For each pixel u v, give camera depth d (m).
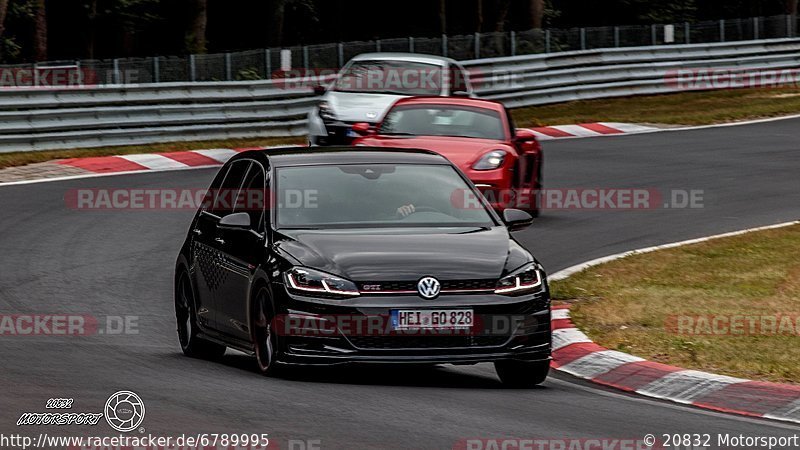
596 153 89.06
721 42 135.62
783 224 62.09
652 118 110.94
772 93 132.25
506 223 35.88
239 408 27.97
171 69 94.88
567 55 120.44
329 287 30.95
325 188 34.94
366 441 25.09
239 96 92.88
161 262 52.72
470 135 61.19
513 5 194.25
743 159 86.38
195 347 37.16
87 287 47.66
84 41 142.75
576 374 35.25
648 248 56.56
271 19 150.62
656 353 36.12
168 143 88.12
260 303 32.47
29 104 81.88
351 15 183.62
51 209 63.69
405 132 61.19
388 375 34.22
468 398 30.28
